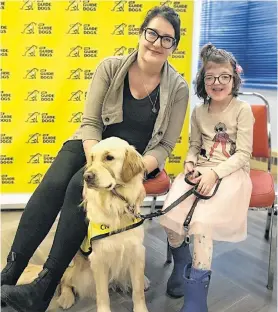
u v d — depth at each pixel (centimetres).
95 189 140
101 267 152
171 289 173
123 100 175
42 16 243
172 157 274
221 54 172
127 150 146
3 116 255
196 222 153
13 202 268
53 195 161
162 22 162
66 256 154
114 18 248
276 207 182
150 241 226
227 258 208
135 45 254
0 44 243
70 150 173
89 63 254
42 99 256
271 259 179
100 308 154
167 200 168
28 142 262
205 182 158
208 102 183
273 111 283
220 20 289
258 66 288
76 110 261
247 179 169
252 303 171
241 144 171
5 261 196
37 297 149
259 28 283
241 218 161
